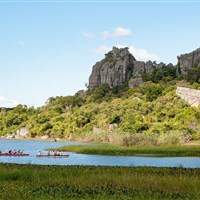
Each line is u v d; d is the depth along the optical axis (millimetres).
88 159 74250
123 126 150375
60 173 28922
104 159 73750
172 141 109062
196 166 59719
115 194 22156
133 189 23750
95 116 187250
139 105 186875
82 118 186375
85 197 21281
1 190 22594
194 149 88438
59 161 70750
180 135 117812
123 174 28859
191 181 25359
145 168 35219
